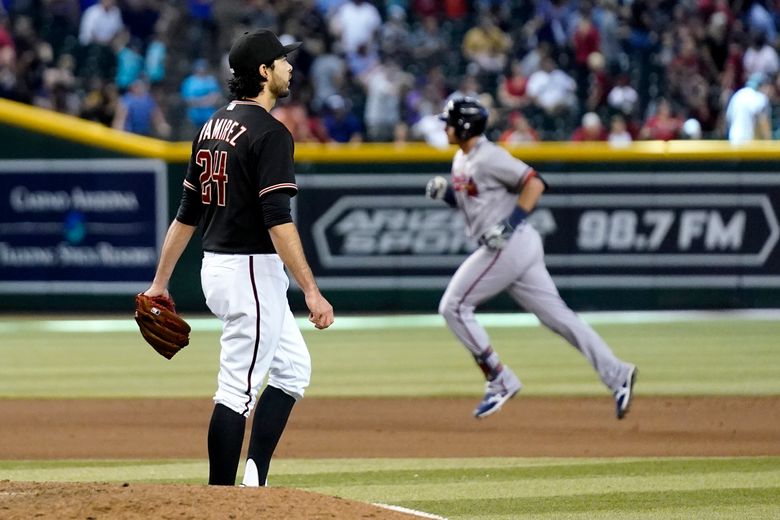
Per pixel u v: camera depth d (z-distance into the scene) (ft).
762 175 186.39
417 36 234.99
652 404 108.58
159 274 62.49
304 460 83.15
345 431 95.81
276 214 57.41
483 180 96.58
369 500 68.80
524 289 96.48
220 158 59.06
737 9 243.60
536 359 141.18
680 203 186.91
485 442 90.58
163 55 224.53
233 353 59.31
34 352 150.71
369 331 169.99
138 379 127.44
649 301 187.62
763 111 193.88
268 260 59.52
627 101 218.38
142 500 52.70
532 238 96.07
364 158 188.55
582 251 187.42
